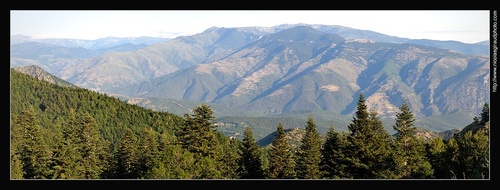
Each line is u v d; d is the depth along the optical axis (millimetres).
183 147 65188
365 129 65312
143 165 77312
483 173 58844
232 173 72312
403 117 69562
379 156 63969
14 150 70938
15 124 74125
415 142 69438
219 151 68188
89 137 78438
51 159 74500
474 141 67312
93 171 76875
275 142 74438
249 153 74312
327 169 72312
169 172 54062
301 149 73250
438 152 72000
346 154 66562
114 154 84562
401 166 65750
